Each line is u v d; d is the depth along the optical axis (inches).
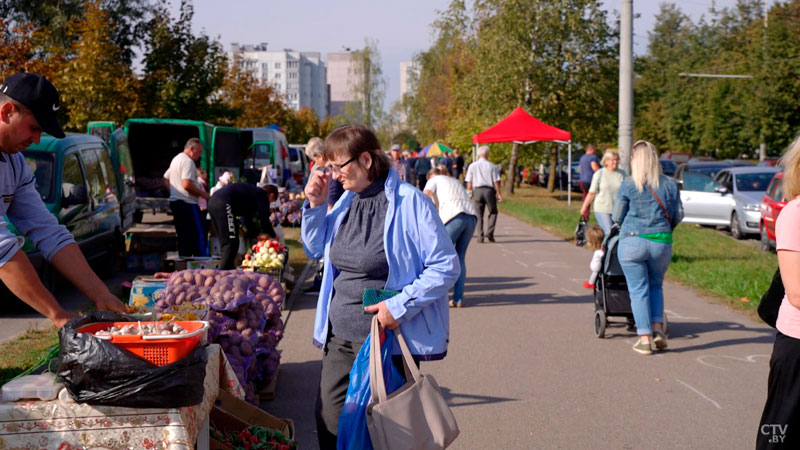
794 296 122.6
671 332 322.0
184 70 1136.8
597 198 468.4
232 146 780.0
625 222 283.4
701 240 684.1
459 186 371.2
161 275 243.8
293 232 711.7
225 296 215.3
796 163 125.7
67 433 118.3
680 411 219.6
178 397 116.3
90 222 421.4
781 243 125.0
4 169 132.9
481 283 451.8
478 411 219.3
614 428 205.5
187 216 443.8
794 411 125.6
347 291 145.9
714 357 280.5
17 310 367.2
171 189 444.5
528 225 850.1
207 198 446.6
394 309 137.0
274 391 230.7
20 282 122.8
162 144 798.5
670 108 2010.3
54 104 127.3
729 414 217.3
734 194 778.8
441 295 139.9
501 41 1279.5
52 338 302.8
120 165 571.5
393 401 132.3
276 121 2000.5
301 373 258.4
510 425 207.6
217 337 209.3
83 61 965.8
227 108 1207.6
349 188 145.5
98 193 446.0
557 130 896.9
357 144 143.2
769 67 1428.4
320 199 149.5
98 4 1023.0
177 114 1123.9
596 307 316.5
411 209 140.6
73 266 141.3
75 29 1144.2
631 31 588.4
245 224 354.0
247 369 211.2
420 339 140.7
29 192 142.1
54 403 118.3
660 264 281.9
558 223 831.7
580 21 1259.8
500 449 189.9
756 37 1465.3
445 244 139.8
